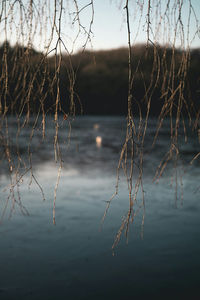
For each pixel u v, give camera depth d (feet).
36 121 4.17
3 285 13.19
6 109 4.16
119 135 107.86
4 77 4.13
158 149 67.10
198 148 65.72
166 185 30.94
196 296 12.42
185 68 4.14
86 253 15.90
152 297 12.54
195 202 24.91
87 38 4.02
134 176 37.50
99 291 12.89
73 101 4.11
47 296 12.43
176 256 15.83
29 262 14.94
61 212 22.53
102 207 24.00
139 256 15.83
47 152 59.47
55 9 3.92
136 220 20.98
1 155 4.33
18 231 18.74
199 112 4.21
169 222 20.54
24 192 27.86
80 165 48.01
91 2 3.96
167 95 4.13
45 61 4.03
